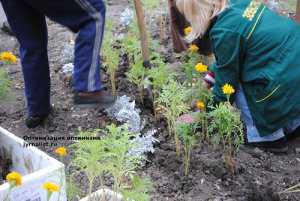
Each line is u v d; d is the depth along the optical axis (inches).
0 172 154.0
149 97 187.0
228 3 169.9
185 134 159.5
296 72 168.7
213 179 160.1
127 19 226.2
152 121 181.8
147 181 142.6
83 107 169.2
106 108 181.2
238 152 171.3
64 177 138.5
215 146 169.6
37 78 175.2
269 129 173.3
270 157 173.3
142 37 185.5
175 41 207.2
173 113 167.0
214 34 167.9
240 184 159.0
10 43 236.1
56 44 232.4
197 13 170.1
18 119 186.4
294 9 243.9
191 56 183.8
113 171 136.2
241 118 177.2
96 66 165.2
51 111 186.7
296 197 156.0
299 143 181.8
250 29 166.9
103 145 137.3
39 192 135.3
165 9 247.1
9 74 211.0
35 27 171.2
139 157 141.9
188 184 157.8
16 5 167.2
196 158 165.5
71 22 162.7
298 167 168.9
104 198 135.9
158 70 182.4
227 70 169.0
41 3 160.1
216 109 160.6
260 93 170.6
